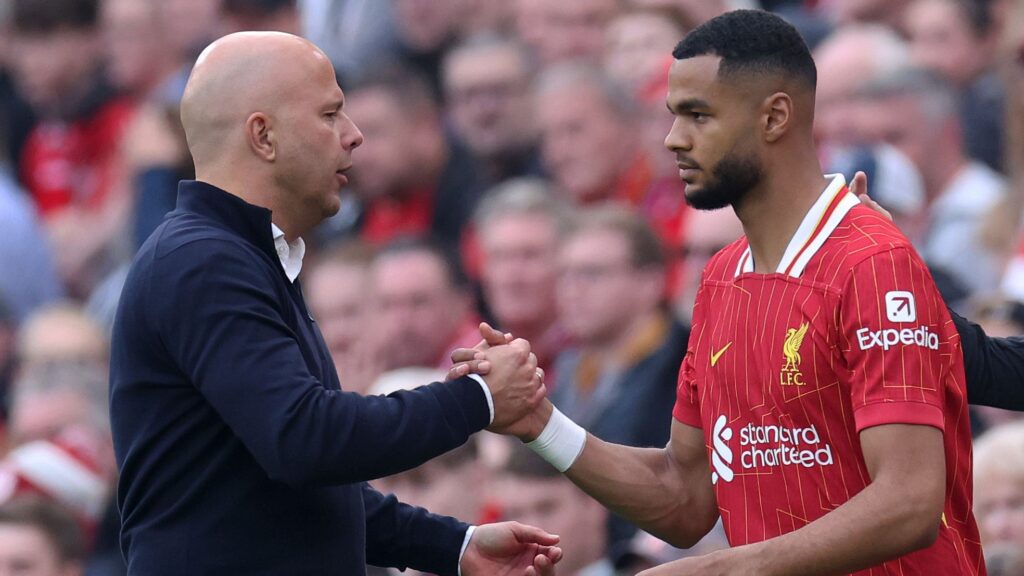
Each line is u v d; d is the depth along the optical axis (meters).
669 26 31.55
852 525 13.56
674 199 28.67
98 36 38.75
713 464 14.97
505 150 32.06
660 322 25.34
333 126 14.89
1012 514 19.25
